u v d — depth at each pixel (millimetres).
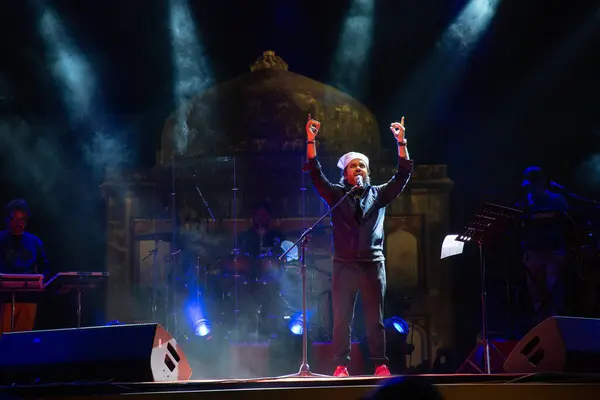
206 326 8711
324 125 11328
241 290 8977
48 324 10906
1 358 5414
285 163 11219
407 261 11125
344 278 6051
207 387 5102
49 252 11672
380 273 6055
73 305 11000
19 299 8094
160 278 10992
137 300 10984
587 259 8148
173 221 10680
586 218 8312
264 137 11281
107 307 10953
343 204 6090
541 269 8625
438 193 11211
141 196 11242
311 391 4863
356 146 11445
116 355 5270
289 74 11820
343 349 6051
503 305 10188
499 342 7160
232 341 8680
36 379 5316
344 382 5082
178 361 5703
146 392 4867
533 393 4863
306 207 11133
